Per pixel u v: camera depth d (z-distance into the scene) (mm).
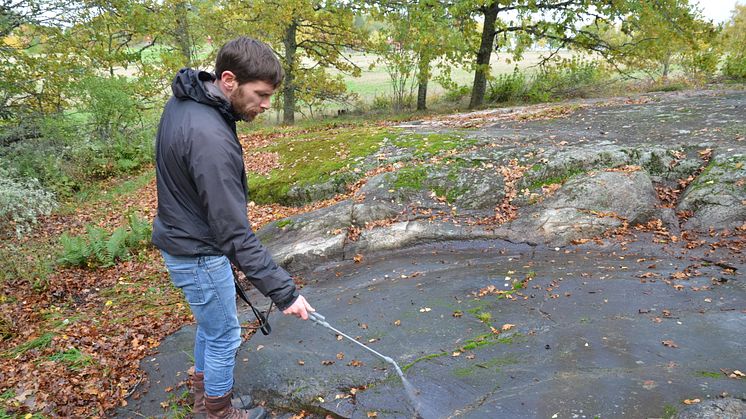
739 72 16250
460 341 3578
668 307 3748
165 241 2324
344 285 4930
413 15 14836
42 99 13766
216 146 2098
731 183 5227
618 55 15766
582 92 16484
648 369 2982
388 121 14586
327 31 16969
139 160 12898
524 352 3334
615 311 3764
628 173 5664
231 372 2746
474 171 6508
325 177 7570
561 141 7227
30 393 3541
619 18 14570
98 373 3746
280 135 13320
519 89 17203
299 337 3918
